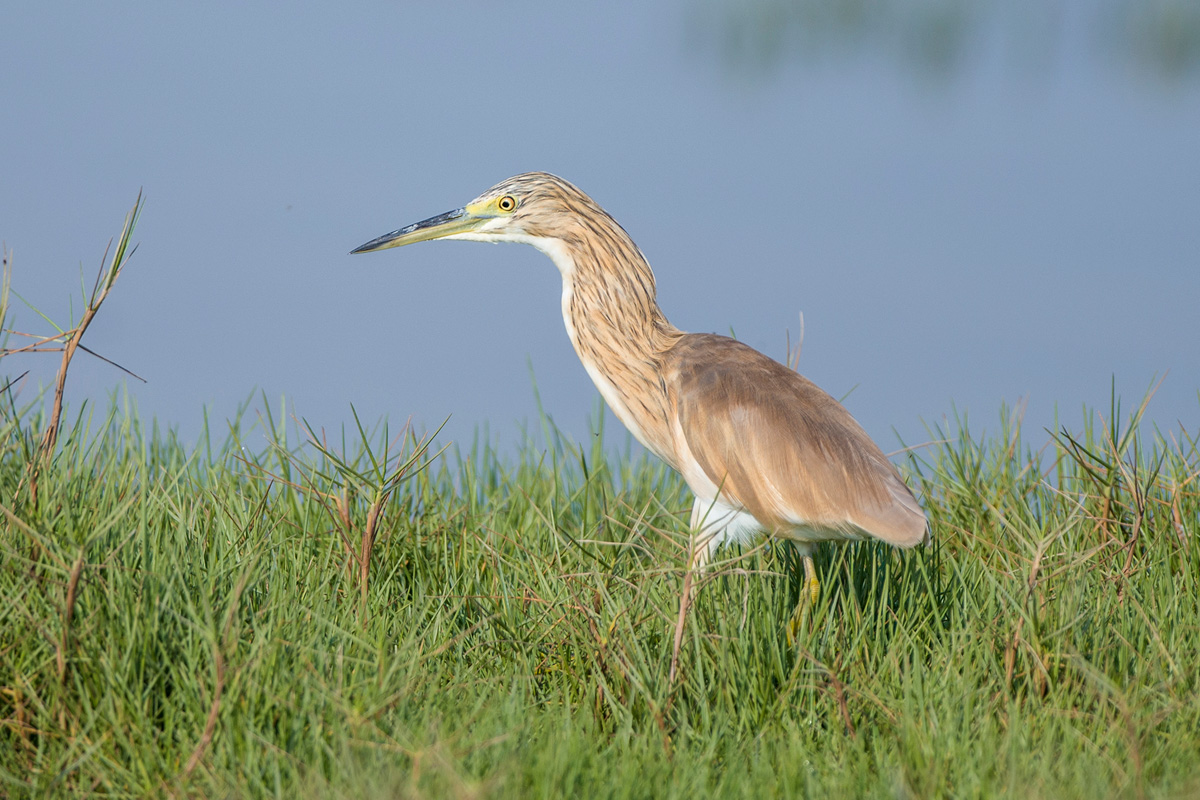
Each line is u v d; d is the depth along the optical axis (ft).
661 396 30.25
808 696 22.24
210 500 26.32
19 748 18.90
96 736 18.80
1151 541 27.84
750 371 28.43
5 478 23.13
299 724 18.93
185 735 18.63
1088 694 21.02
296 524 27.61
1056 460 31.19
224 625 19.63
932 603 24.23
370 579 24.93
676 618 23.04
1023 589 23.75
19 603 19.70
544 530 28.89
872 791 18.52
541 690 22.90
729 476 27.32
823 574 28.48
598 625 23.00
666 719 20.84
